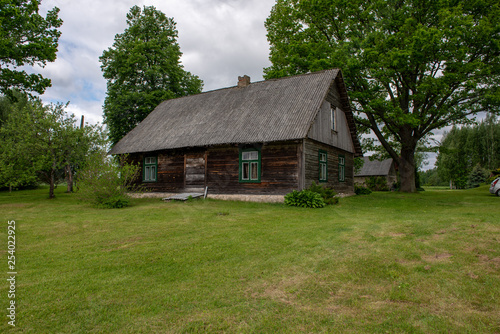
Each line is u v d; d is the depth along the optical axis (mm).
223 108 22031
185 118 23266
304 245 7320
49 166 22000
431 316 3971
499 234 7625
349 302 4395
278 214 12617
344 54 22672
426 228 8750
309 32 25109
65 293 4781
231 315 4086
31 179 21422
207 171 20078
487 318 3891
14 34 19922
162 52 31688
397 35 22047
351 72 22688
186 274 5547
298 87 20391
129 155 23984
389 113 23234
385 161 59812
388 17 23406
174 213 13188
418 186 43500
